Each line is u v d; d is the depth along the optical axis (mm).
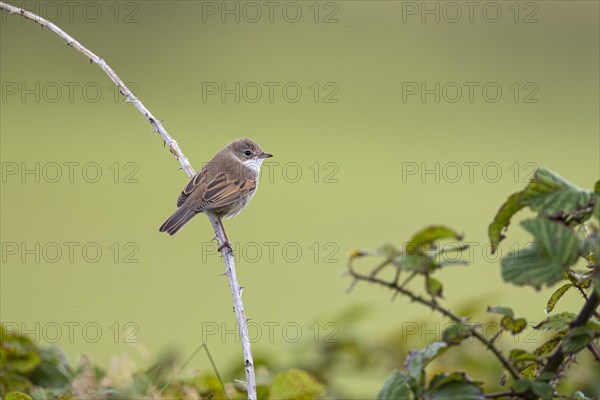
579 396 3264
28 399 4352
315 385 4871
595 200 2941
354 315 6379
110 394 4910
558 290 3641
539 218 2834
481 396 2906
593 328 3297
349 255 2984
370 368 6156
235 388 5215
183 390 4980
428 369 5699
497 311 3082
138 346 5391
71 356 11094
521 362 3402
